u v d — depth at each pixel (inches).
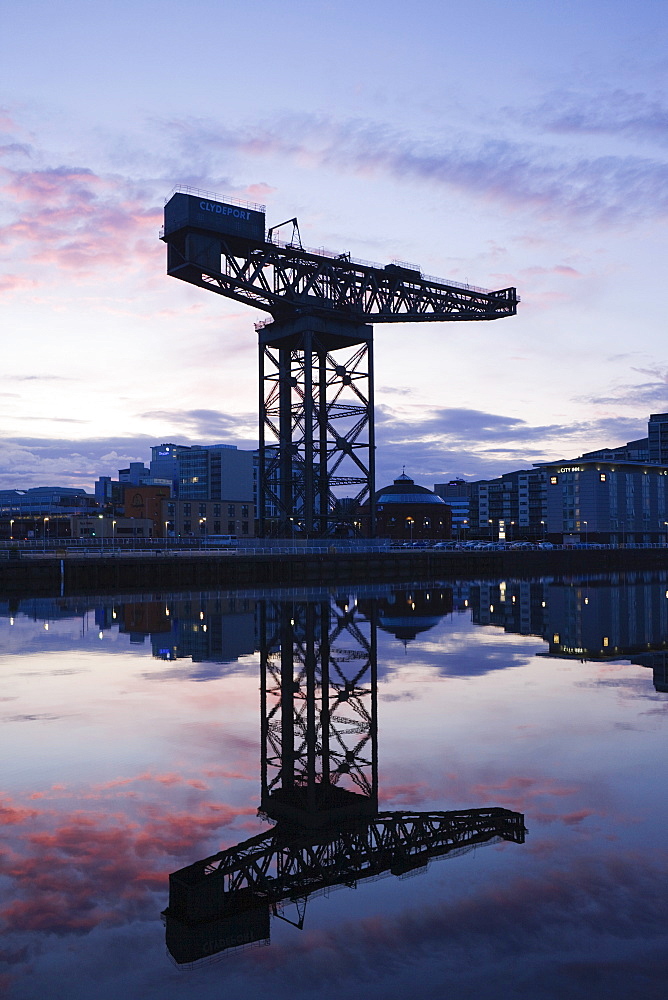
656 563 5880.9
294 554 3747.5
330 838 558.3
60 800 637.3
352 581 3828.7
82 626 1924.2
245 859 524.1
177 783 684.7
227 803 637.9
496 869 492.4
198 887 480.4
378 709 981.2
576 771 696.4
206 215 3309.5
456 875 487.8
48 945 412.2
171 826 583.2
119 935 423.8
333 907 454.3
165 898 466.3
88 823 586.6
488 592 3117.6
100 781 687.7
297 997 362.0
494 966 383.6
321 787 676.7
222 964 390.6
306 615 2185.0
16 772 711.1
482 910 441.1
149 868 508.7
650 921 422.6
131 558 3467.0
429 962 388.5
